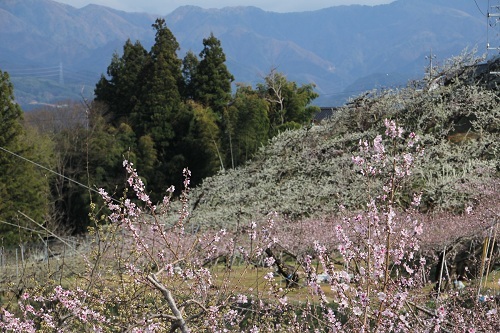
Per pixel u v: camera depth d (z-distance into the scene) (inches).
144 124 1779.0
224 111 1717.5
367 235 180.4
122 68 2065.7
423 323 197.2
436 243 525.3
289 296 344.8
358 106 1077.1
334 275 174.2
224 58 2034.9
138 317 240.5
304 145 1099.9
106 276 285.9
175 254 232.2
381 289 176.9
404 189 735.7
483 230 373.4
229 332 240.5
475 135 967.6
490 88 1051.9
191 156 1692.9
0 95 1268.5
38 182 1240.8
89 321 234.2
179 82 2030.0
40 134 1847.9
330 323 184.9
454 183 753.0
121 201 266.1
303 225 711.7
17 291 334.6
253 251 258.5
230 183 1088.8
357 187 802.8
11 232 1060.5
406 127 970.7
